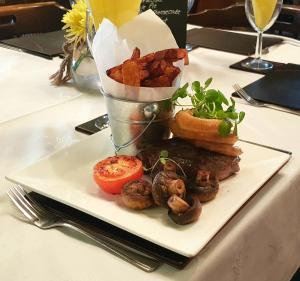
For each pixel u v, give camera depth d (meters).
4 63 0.92
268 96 0.70
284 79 0.78
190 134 0.44
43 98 0.73
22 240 0.37
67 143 0.57
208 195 0.38
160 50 0.50
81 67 0.74
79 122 0.63
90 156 0.49
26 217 0.40
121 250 0.35
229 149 0.44
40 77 0.84
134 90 0.45
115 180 0.40
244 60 0.92
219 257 0.36
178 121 0.45
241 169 0.45
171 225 0.36
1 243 0.37
